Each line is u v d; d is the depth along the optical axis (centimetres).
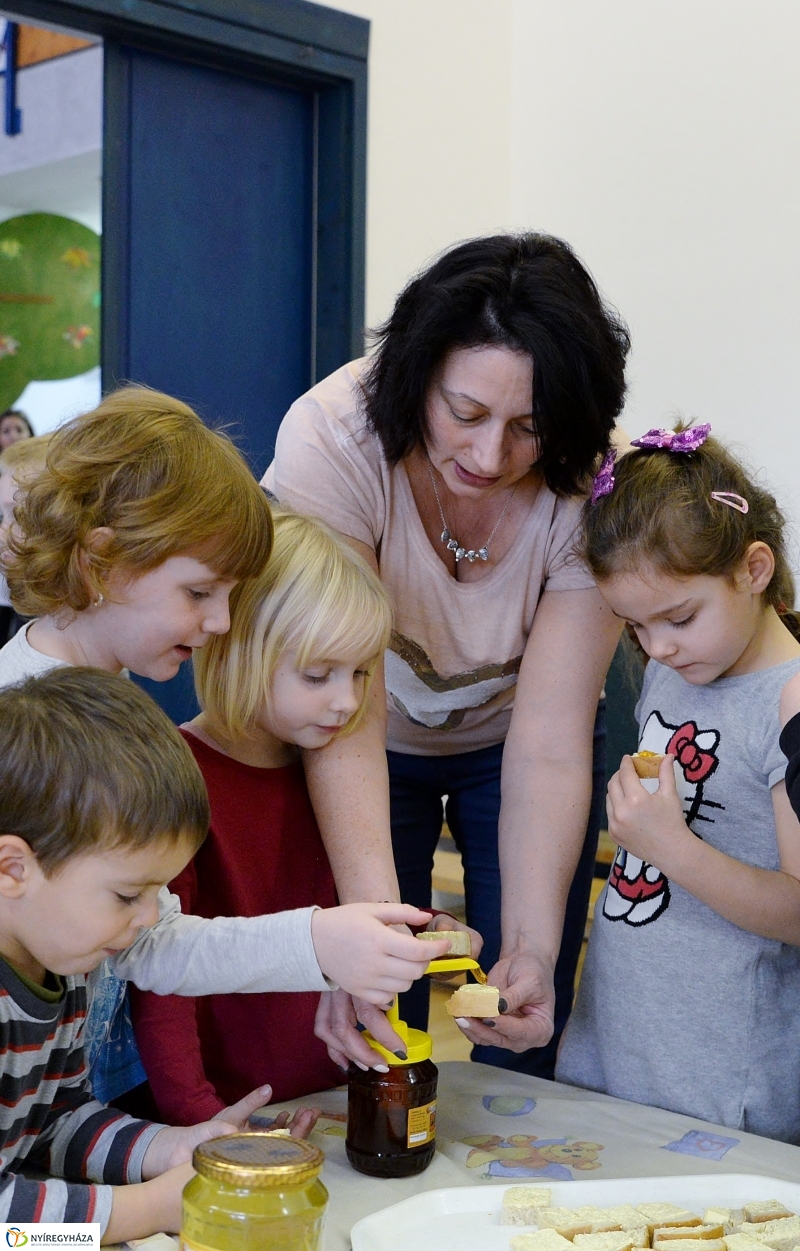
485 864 184
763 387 308
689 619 141
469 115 345
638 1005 150
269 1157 81
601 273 341
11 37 511
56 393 588
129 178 289
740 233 311
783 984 146
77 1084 109
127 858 91
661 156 326
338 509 153
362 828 139
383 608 140
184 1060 121
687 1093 145
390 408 142
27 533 121
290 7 298
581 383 132
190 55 293
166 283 297
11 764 90
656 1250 93
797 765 110
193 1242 80
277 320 318
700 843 139
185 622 124
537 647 159
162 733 96
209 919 120
